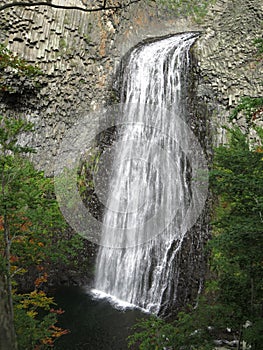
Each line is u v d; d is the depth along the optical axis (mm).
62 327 10586
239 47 15508
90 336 10102
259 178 5004
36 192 6332
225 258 6402
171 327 5609
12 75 14695
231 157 5684
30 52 15422
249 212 5371
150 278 14062
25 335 5496
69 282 14672
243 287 5590
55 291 13781
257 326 4832
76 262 15289
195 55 16250
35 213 6250
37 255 7039
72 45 16109
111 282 14922
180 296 12898
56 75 15828
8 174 6160
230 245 4855
